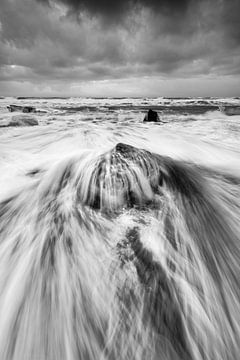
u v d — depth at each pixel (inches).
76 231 110.7
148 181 132.0
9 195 158.6
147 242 100.6
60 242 105.2
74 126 522.9
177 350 63.4
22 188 168.1
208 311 74.5
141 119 782.5
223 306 77.0
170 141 360.2
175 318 71.1
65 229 112.8
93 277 85.3
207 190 156.6
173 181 151.5
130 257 93.0
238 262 97.4
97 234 106.9
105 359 60.9
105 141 365.7
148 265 89.5
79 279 85.3
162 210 122.0
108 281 83.0
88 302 76.4
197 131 459.2
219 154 280.1
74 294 79.8
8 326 70.2
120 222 112.7
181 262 92.7
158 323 69.4
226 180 183.8
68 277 86.7
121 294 78.0
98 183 126.5
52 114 985.5
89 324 70.1
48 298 79.3
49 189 158.1
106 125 554.9
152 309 73.2
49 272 89.9
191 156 270.7
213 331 68.8
